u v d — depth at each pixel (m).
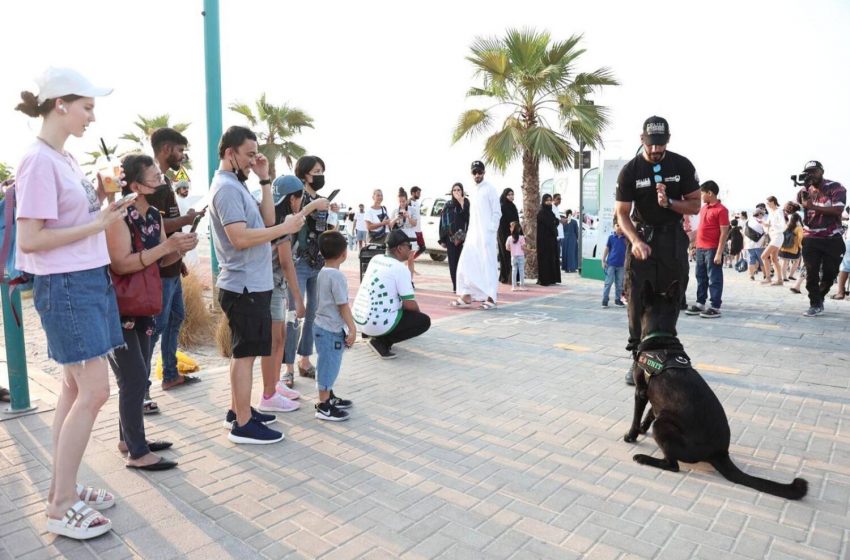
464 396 4.91
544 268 12.09
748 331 7.29
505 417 4.42
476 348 6.59
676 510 3.05
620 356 6.19
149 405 4.46
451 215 11.15
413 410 4.59
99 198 3.23
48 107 2.64
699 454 3.37
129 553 2.69
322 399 4.40
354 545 2.74
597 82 13.21
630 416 4.43
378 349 6.20
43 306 2.66
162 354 5.05
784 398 4.76
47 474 3.47
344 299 4.34
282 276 4.53
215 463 3.63
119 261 3.18
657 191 4.64
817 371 5.49
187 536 2.82
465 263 9.30
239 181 3.83
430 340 6.98
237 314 3.78
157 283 3.37
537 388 5.12
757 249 13.30
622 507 3.08
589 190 15.52
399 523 2.94
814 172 7.85
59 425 2.96
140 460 3.52
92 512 2.83
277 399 4.56
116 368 3.42
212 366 6.34
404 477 3.44
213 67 7.99
